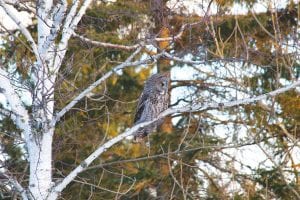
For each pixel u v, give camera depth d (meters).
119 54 20.83
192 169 19.41
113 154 21.61
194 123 20.55
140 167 19.33
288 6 20.55
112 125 21.70
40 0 12.70
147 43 12.23
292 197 19.17
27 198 11.71
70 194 18.55
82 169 11.80
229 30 19.97
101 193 18.06
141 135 15.27
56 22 12.14
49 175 11.97
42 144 11.96
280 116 20.23
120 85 21.53
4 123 15.45
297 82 11.81
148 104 15.07
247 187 19.33
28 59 12.23
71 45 15.95
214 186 19.55
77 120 18.00
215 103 11.60
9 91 12.14
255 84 19.86
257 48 19.17
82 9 12.91
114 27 19.86
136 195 19.47
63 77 11.53
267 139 19.50
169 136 20.08
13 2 12.78
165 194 18.52
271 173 19.19
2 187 12.68
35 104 11.95
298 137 20.34
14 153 14.53
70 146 18.00
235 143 17.12
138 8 18.98
